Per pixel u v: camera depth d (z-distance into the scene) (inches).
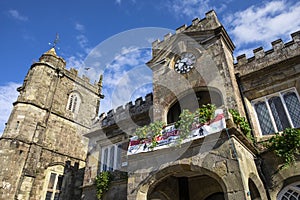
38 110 800.9
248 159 333.7
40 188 693.9
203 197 422.6
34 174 687.7
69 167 800.9
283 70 411.2
